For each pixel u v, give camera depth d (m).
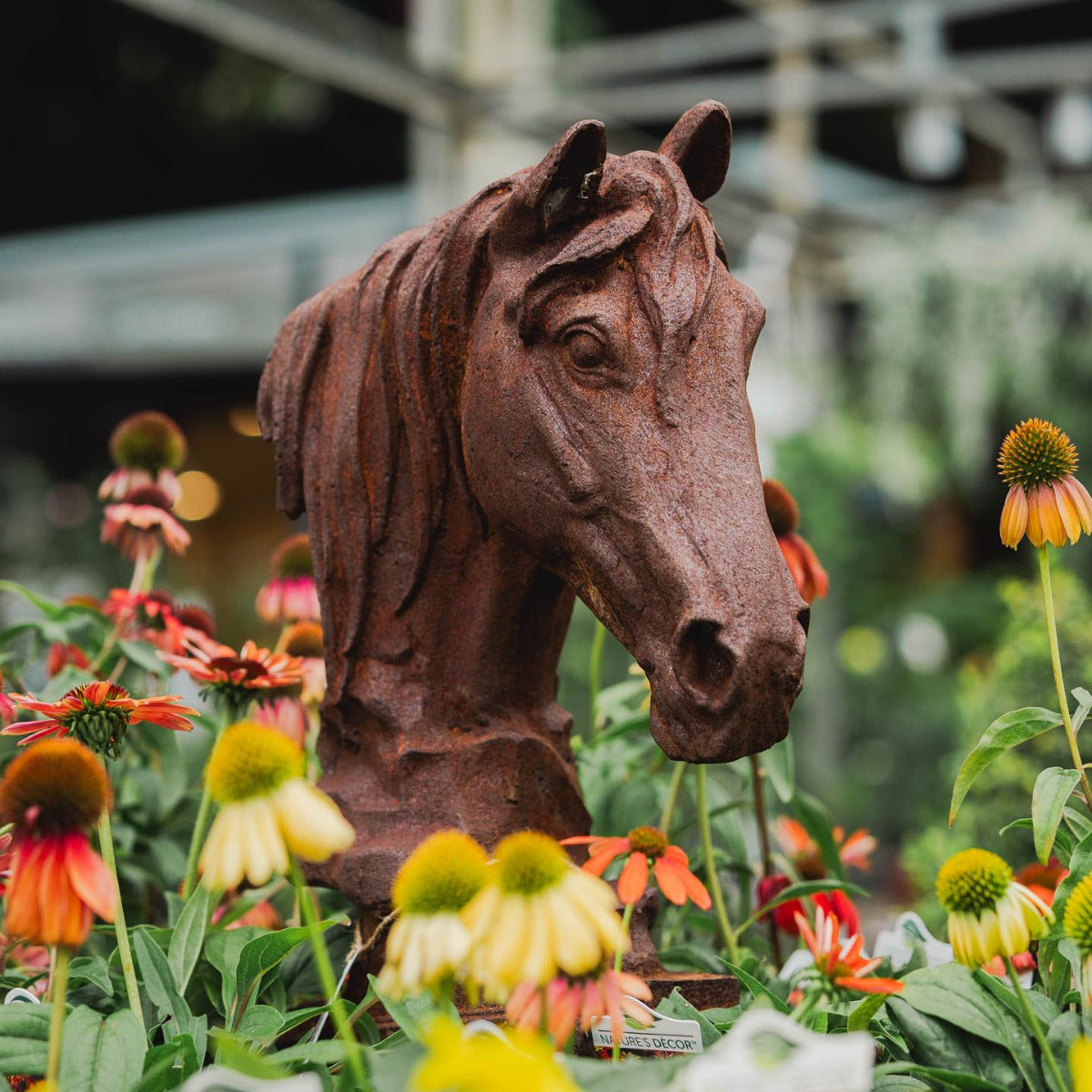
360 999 1.41
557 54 6.82
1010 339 7.64
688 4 8.15
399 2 7.39
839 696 7.93
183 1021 1.28
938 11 6.49
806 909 1.93
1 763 2.00
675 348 1.26
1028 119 8.87
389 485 1.48
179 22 5.14
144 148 8.95
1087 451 7.84
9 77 8.20
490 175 6.30
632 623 1.23
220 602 8.42
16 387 7.33
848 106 8.59
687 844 2.27
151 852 2.02
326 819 0.93
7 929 0.98
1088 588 7.21
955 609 9.46
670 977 1.41
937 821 3.42
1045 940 1.31
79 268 6.96
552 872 0.92
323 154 9.16
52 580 7.35
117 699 1.42
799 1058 0.87
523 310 1.30
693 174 1.45
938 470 8.19
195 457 8.80
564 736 1.54
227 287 6.92
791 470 7.84
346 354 1.54
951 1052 1.18
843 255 8.38
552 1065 0.83
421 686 1.48
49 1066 0.98
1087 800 1.40
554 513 1.28
